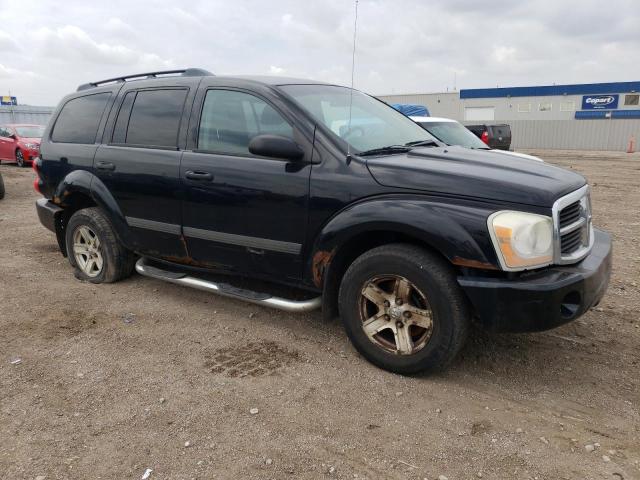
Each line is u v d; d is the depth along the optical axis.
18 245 6.89
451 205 3.08
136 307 4.62
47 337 4.03
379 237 3.52
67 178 5.07
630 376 3.40
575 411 3.02
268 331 4.12
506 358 3.63
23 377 3.43
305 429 2.86
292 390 3.25
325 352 3.75
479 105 48.75
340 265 3.62
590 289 3.08
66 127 5.31
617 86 42.34
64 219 5.57
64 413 3.02
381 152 3.67
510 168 3.38
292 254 3.70
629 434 2.80
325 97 4.14
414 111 13.32
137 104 4.68
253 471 2.54
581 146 36.62
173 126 4.34
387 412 3.01
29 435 2.82
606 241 3.70
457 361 3.59
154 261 5.08
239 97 4.01
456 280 3.11
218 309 4.56
